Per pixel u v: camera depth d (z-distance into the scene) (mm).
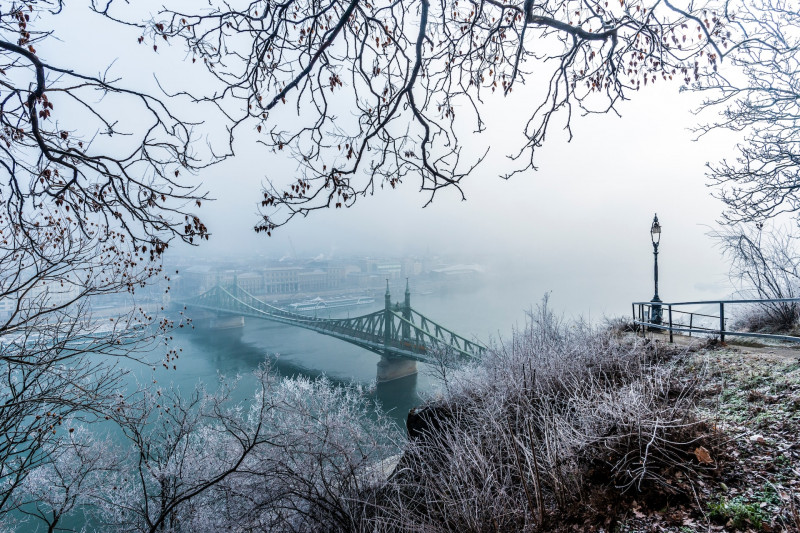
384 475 6832
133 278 5504
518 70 4418
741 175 9531
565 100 4379
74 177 3668
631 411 4430
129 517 8461
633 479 3812
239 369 74625
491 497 4523
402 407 54438
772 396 4867
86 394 5715
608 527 3623
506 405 6484
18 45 3092
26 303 5355
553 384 6605
